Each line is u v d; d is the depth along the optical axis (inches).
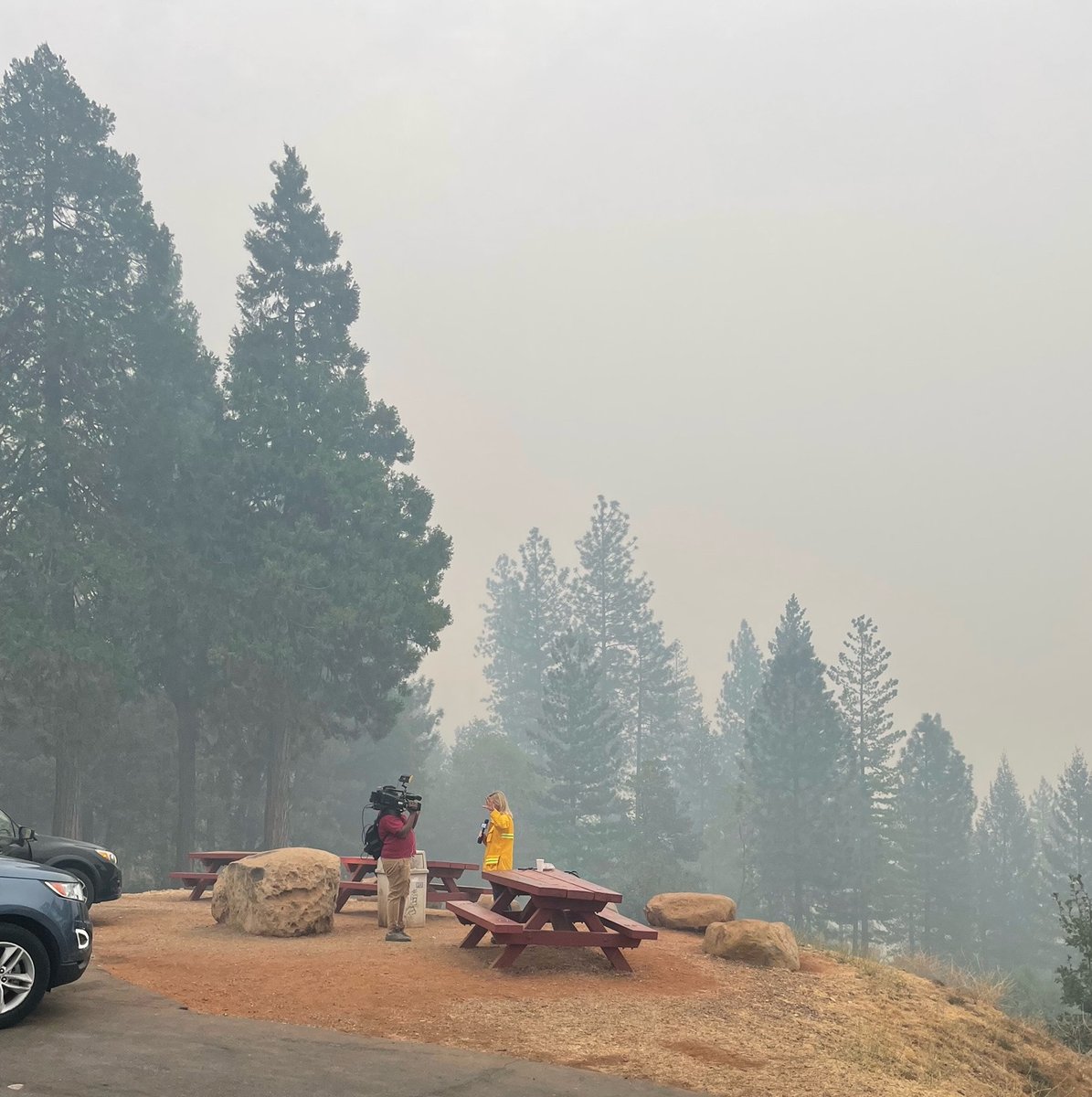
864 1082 307.4
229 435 1651.1
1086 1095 386.0
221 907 523.2
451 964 407.8
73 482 1513.3
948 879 3157.0
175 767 1829.5
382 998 348.5
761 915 2871.6
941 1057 367.2
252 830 1991.9
